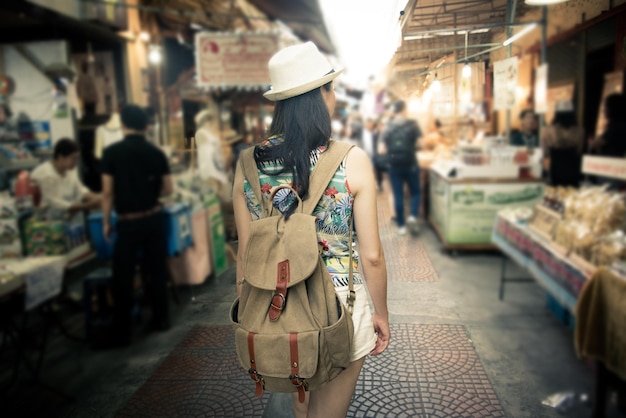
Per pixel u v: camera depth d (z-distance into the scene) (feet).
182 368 6.84
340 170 4.35
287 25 22.21
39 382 9.18
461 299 12.34
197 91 21.77
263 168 4.49
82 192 14.58
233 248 6.54
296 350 4.03
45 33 16.81
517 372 8.00
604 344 7.64
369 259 4.42
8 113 15.99
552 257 10.36
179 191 14.33
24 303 9.14
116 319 10.80
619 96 14.42
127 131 10.96
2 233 10.13
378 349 4.86
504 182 16.28
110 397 7.52
